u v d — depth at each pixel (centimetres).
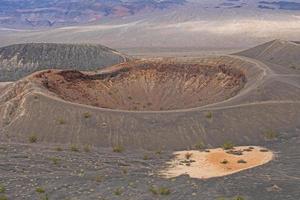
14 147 4447
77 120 5978
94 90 9025
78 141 5581
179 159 4378
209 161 4284
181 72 9781
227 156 4481
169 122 5741
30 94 6838
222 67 9475
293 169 3881
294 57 10488
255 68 8669
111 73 9638
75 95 8425
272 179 3597
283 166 4000
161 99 9156
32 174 3656
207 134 5484
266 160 4272
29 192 3284
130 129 5669
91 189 3375
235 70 9150
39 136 5822
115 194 3288
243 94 7075
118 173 3781
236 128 5581
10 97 7662
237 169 3984
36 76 8125
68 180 3544
